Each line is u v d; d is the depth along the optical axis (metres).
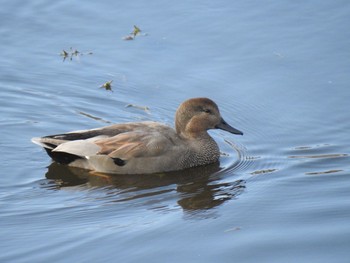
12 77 18.80
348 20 20.00
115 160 15.12
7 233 12.75
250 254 12.05
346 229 12.72
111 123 17.08
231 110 17.45
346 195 13.97
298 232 12.68
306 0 20.92
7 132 16.67
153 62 19.16
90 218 13.27
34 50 19.88
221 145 16.50
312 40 19.45
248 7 20.95
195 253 12.07
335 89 17.69
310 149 15.90
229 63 18.91
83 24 20.80
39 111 17.55
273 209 13.55
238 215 13.34
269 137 16.52
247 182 14.72
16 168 15.30
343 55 18.81
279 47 19.33
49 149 15.28
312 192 14.15
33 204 13.78
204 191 14.39
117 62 19.28
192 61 19.06
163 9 21.17
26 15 21.22
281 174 14.98
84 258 11.92
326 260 11.81
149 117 17.30
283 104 17.45
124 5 21.47
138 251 12.13
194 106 15.76
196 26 20.34
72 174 15.10
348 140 16.08
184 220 13.12
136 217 13.28
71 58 19.52
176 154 15.35
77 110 17.61
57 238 12.53
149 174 15.24
